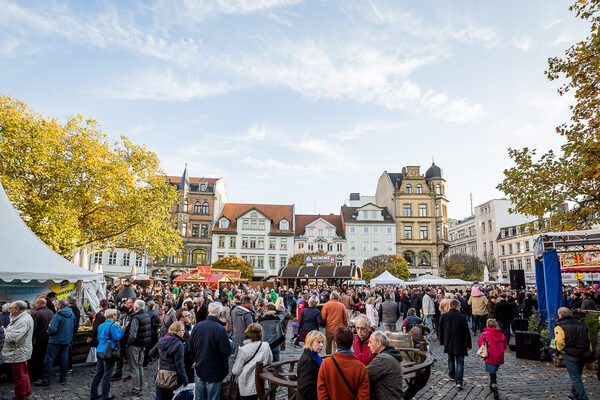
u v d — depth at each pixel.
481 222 72.12
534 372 10.22
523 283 23.06
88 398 7.85
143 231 25.17
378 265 50.28
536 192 11.80
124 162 24.42
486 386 8.79
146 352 9.14
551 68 12.37
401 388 4.43
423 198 62.94
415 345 8.91
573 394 7.66
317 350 4.75
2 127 19.47
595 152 10.60
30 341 7.19
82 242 23.31
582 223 12.32
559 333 7.48
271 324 8.91
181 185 60.59
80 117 22.72
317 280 38.78
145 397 7.88
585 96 11.71
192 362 7.69
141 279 40.66
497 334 8.03
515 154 12.42
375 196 74.94
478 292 16.50
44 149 20.06
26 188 19.94
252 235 61.47
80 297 14.08
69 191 21.59
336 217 67.12
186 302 10.67
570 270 17.53
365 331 5.82
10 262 10.41
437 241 61.56
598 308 16.75
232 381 5.95
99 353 7.53
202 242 60.09
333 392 4.06
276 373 5.90
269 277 55.00
